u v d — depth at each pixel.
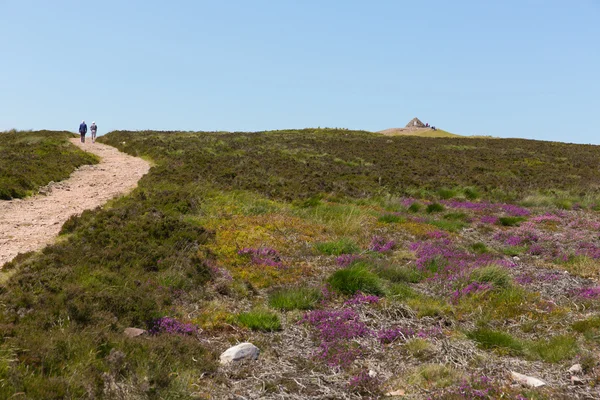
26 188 18.11
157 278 9.71
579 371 6.63
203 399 5.64
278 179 25.70
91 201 17.09
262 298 9.88
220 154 34.41
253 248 12.70
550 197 24.59
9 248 10.91
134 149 36.69
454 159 39.44
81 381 5.41
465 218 19.36
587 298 10.05
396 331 8.13
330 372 6.79
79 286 8.37
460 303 9.72
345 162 35.22
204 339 7.74
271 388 6.17
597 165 38.69
